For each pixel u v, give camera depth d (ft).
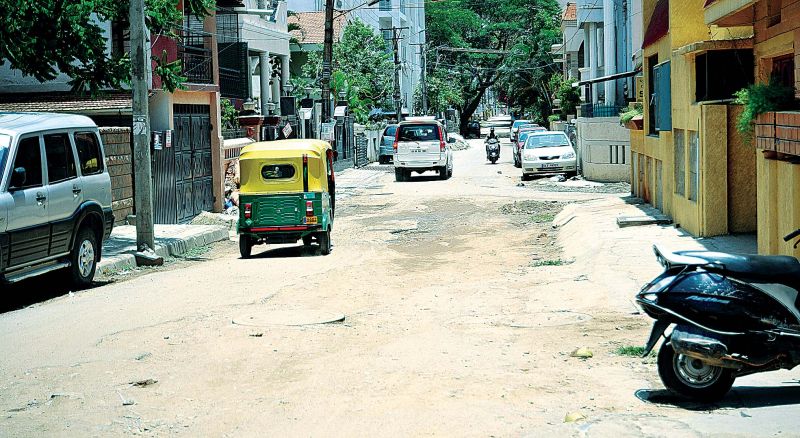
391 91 214.48
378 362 28.86
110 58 63.52
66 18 56.49
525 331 33.76
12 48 53.01
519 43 281.13
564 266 51.80
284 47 152.56
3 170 40.96
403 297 43.04
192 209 82.94
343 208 96.37
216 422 22.66
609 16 129.39
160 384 26.61
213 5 69.10
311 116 139.85
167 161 76.64
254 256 61.62
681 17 58.39
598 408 22.88
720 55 50.80
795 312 22.90
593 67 146.82
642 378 26.11
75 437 21.67
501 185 118.62
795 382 25.80
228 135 101.04
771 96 37.99
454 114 329.11
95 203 48.16
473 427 21.31
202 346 31.58
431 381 26.16
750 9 46.78
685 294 23.13
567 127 168.96
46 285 48.29
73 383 26.86
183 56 81.66
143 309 39.27
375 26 257.75
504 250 61.46
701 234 52.08
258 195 58.90
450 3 326.44
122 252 57.57
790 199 35.99
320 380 26.61
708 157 51.01
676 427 20.36
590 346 30.73
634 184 81.30
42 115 47.14
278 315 37.32
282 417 22.91
